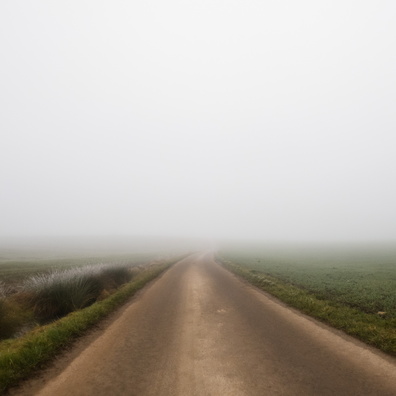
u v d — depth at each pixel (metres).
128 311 13.48
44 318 13.85
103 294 17.20
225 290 18.73
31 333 10.20
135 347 8.84
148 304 14.93
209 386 6.35
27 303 14.77
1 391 6.32
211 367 7.31
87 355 8.26
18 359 7.54
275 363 7.42
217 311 13.20
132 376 6.91
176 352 8.38
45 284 15.48
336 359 7.59
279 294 16.12
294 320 11.38
